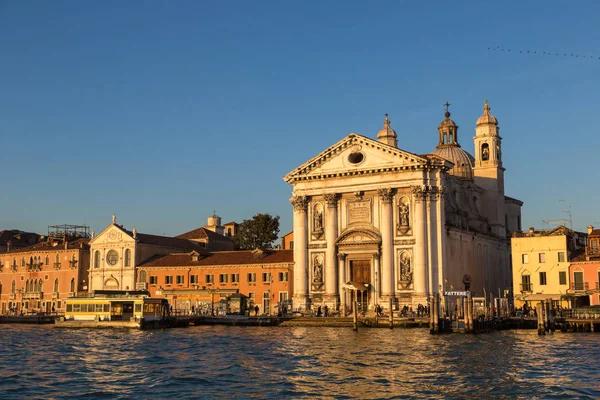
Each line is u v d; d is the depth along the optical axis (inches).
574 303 3427.7
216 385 1672.0
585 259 3548.2
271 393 1569.9
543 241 3654.0
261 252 4286.4
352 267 3826.3
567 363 1953.7
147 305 3558.1
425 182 3661.4
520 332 3026.6
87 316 3634.4
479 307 3412.9
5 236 5703.7
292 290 4126.5
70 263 4808.1
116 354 2292.1
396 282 3681.1
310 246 3909.9
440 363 1964.8
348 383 1673.2
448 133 4761.3
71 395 1569.9
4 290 5088.6
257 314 3981.3
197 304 4197.8
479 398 1499.8
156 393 1583.4
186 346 2519.7
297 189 3961.6
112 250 4603.8
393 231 3708.2
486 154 4530.0
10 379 1780.3
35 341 2787.9
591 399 1481.3
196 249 4963.1
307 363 1998.0
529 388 1595.7
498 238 4429.1
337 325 3427.7
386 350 2278.5
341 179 3846.0
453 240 3841.0
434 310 2935.5
